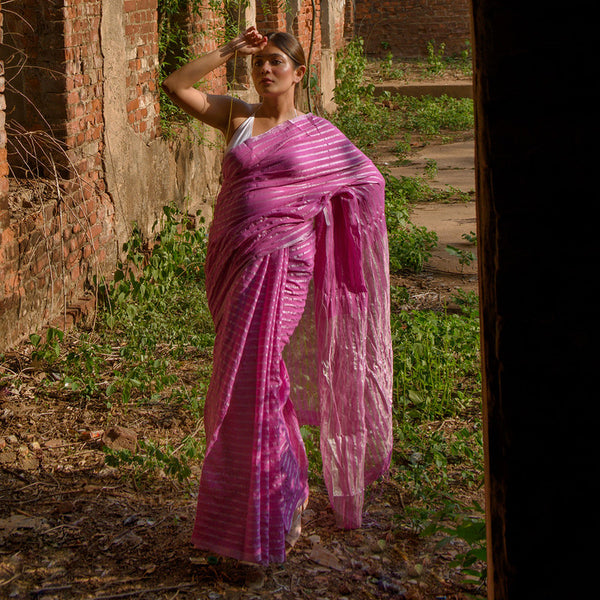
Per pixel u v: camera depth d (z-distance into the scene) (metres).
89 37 5.64
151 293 5.89
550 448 0.87
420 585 2.99
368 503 3.59
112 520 3.40
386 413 3.51
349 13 17.61
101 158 5.98
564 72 0.81
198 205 8.04
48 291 5.26
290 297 3.07
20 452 3.95
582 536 0.88
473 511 3.47
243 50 3.25
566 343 0.85
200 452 3.97
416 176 10.76
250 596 2.92
